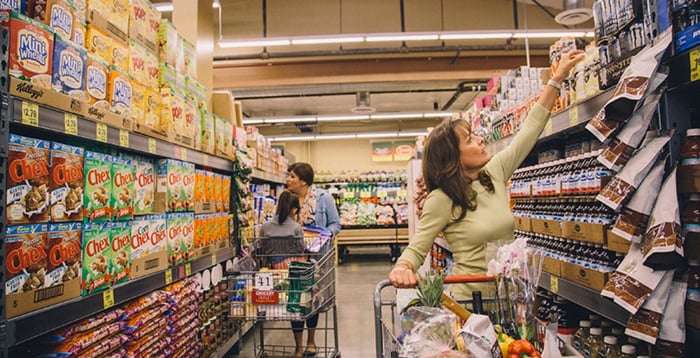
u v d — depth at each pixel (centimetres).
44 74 143
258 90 1156
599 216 174
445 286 188
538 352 122
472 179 185
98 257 169
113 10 192
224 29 1007
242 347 385
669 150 134
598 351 187
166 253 225
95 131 168
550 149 245
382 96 1386
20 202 133
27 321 131
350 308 545
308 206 421
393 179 1121
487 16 1004
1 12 131
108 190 179
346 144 1634
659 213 129
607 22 163
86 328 162
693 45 124
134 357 185
